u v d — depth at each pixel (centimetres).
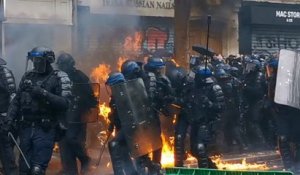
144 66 858
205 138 855
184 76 905
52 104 661
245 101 1176
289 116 895
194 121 858
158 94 824
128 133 796
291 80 887
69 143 859
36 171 655
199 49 1178
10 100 752
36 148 662
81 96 868
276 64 927
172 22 1983
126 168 807
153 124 812
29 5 1659
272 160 1098
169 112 852
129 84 801
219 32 2108
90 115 878
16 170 786
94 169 898
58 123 680
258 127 1184
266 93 1167
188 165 998
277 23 2225
